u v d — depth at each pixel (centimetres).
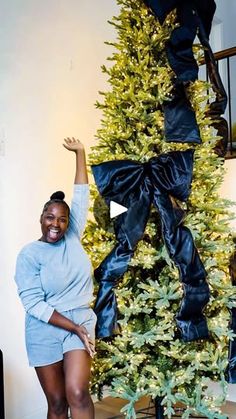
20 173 270
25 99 275
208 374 222
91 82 320
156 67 225
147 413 262
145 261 215
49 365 186
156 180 217
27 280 187
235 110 495
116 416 272
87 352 188
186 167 217
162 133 226
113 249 218
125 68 230
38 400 269
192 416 252
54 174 291
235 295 222
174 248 211
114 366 221
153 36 225
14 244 264
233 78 503
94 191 240
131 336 212
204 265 220
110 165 220
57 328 186
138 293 224
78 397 180
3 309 256
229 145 364
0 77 261
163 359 217
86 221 225
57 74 296
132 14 231
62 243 198
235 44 516
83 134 312
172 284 215
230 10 507
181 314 209
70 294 192
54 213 195
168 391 206
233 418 267
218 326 218
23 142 273
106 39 334
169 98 221
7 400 252
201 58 245
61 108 298
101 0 332
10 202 263
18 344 262
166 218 213
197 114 236
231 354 218
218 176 234
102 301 213
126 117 227
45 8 289
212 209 227
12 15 269
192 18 226
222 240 230
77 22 312
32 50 280
